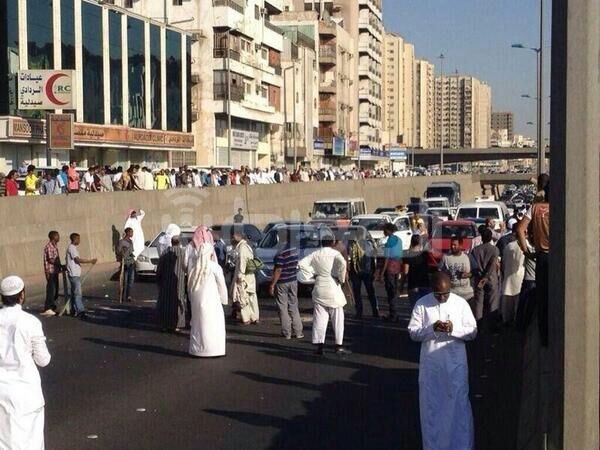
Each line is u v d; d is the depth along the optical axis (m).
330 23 101.44
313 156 96.81
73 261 19.94
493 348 15.59
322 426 10.49
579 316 5.82
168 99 65.38
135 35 60.75
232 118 75.38
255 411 11.23
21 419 7.81
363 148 118.94
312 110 96.31
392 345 16.28
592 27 5.71
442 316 8.73
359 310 19.94
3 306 8.09
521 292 16.44
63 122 45.53
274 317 20.02
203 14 70.69
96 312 21.00
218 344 14.99
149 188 39.00
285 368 14.08
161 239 27.05
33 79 47.50
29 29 49.28
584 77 5.73
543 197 13.61
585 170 5.76
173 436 10.05
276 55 86.00
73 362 14.63
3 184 29.47
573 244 5.80
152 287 26.78
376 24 128.62
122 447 9.60
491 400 11.85
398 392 12.33
